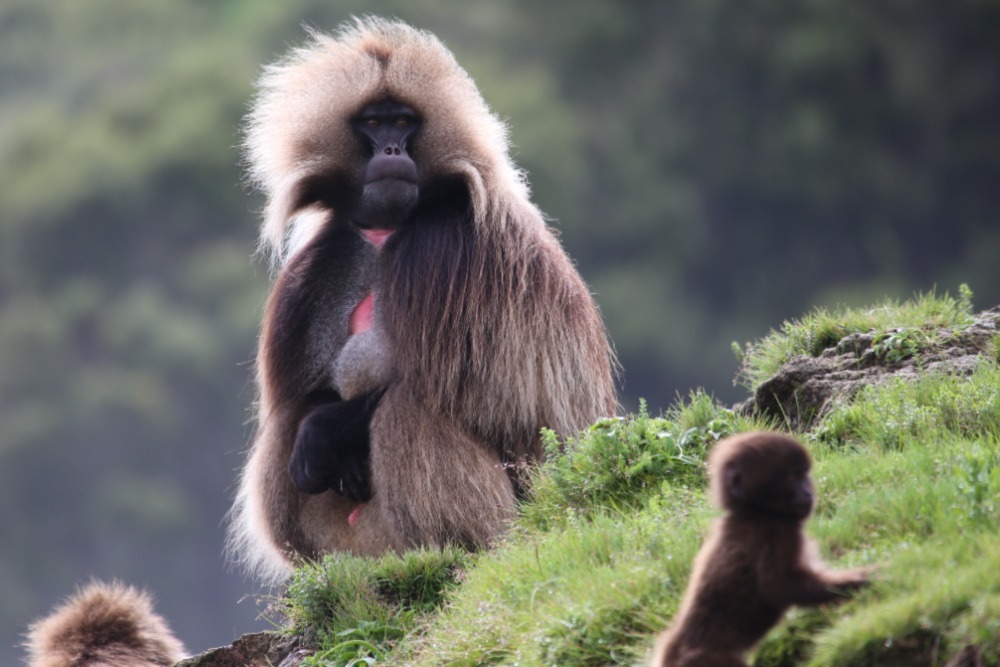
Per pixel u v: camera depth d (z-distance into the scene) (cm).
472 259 2091
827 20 18575
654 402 15838
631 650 1471
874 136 18162
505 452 2094
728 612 1288
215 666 1914
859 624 1317
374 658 1773
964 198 17775
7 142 18088
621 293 16038
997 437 1723
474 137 2178
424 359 2056
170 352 13900
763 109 18525
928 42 18638
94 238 15562
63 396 13375
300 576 1933
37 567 12444
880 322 2183
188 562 12725
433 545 1984
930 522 1497
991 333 2067
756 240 17488
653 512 1766
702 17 18975
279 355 2211
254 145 2322
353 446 2098
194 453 13575
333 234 2239
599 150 18175
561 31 19525
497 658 1617
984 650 1270
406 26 2295
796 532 1295
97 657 2092
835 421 1914
